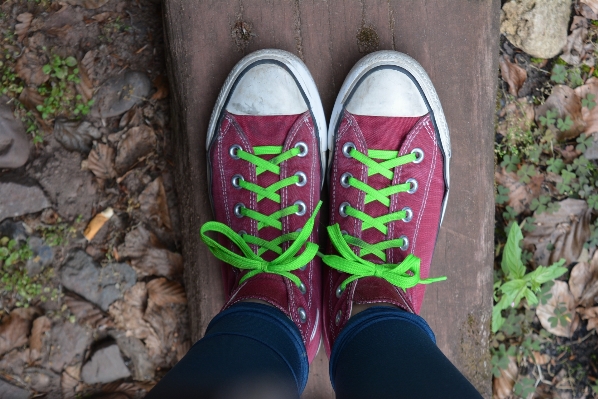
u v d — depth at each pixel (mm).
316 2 1248
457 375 874
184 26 1250
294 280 1124
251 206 1238
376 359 913
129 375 1499
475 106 1279
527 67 1489
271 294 1060
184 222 1348
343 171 1256
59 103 1443
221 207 1270
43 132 1450
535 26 1446
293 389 890
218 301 1323
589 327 1535
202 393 803
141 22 1457
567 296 1518
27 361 1474
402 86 1231
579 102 1481
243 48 1262
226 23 1253
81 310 1477
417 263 1102
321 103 1286
